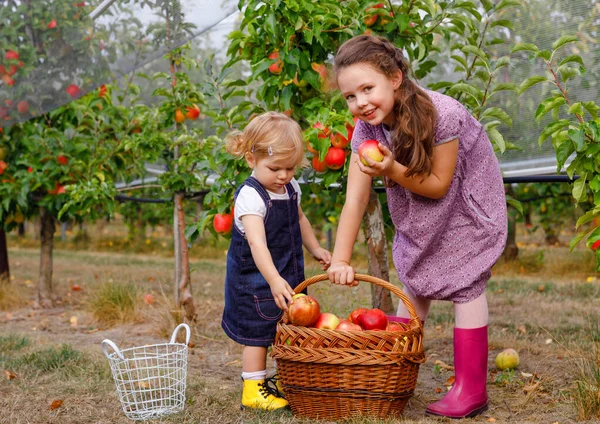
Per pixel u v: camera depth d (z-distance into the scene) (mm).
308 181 3994
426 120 2582
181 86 4824
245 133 2857
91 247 13883
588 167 3156
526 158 4664
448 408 2789
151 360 3713
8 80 3680
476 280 2811
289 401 2768
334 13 3607
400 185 2854
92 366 3615
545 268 8250
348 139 3590
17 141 6078
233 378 3537
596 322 4832
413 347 2650
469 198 2795
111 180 5840
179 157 4992
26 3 3520
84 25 3568
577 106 3072
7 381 3381
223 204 4066
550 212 9750
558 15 4297
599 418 2705
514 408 2922
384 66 2529
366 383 2562
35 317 5719
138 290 5906
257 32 3924
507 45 4488
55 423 2756
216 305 6047
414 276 2898
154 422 2744
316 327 2734
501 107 4617
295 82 3812
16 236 17359
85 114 5895
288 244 2930
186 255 4859
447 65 4852
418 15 3793
